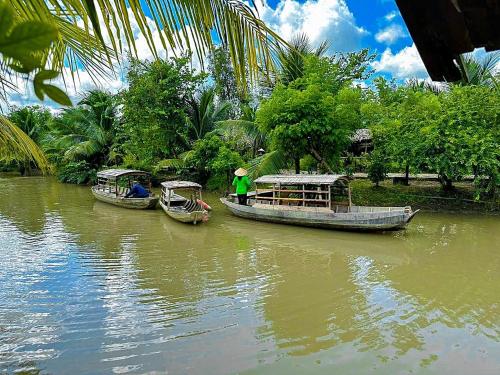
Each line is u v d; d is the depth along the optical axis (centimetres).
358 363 510
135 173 1877
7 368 494
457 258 951
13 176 3631
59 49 280
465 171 1306
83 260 958
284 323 620
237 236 1210
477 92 1351
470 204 1477
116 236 1216
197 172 2306
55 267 902
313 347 549
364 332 592
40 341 559
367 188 1784
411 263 919
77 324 612
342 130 1478
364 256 984
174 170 2734
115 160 2855
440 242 1086
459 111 1329
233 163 1941
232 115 2456
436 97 1491
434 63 162
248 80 258
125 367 498
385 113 1636
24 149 486
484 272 850
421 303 693
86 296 725
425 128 1345
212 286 782
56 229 1317
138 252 1034
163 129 2217
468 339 568
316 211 1259
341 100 1492
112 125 2791
